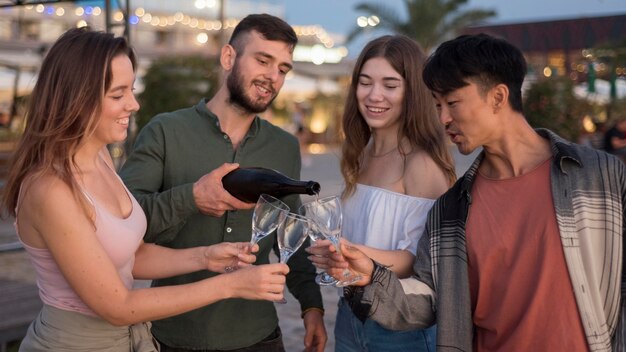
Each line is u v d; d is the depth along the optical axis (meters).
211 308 2.50
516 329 1.89
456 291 1.98
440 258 2.02
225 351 2.54
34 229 1.81
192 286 1.78
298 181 2.11
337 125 2.81
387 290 1.99
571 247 1.80
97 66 1.82
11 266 6.84
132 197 2.08
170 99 12.62
